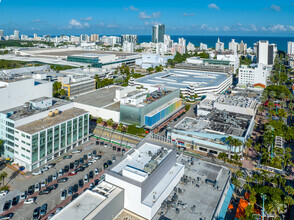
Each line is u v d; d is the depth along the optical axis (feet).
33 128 534.37
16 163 542.16
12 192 448.24
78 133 633.20
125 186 354.54
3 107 651.25
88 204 326.24
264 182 498.28
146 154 428.97
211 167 477.36
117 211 348.59
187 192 400.26
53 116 611.47
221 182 433.07
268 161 577.84
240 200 438.81
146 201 350.84
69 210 314.55
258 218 391.86
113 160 567.59
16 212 399.24
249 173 534.78
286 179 517.96
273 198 419.95
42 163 540.11
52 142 558.56
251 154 621.31
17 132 523.70
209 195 395.75
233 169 549.13
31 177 495.82
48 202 425.69
